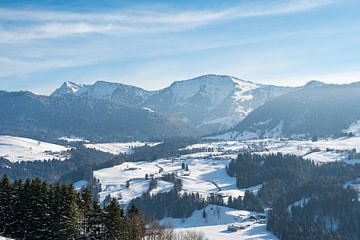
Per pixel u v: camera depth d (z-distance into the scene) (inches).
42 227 4224.9
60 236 4215.1
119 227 4318.4
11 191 4315.9
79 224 4303.6
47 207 4242.1
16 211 4242.1
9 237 4133.9
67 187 4352.9
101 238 4384.8
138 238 4372.5
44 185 4343.0
